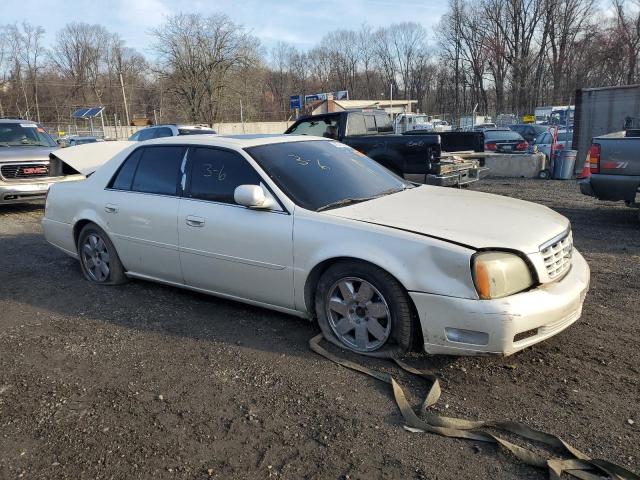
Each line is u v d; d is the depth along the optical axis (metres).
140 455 2.76
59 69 79.12
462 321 3.25
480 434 2.81
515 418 2.99
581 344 3.86
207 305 4.82
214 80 49.34
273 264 4.03
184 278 4.70
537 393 3.23
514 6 62.03
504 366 3.55
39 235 8.25
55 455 2.78
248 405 3.18
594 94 14.59
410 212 3.86
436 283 3.32
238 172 4.33
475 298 3.22
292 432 2.91
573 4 60.22
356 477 2.55
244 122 53.00
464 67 70.62
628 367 3.52
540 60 62.47
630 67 53.47
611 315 4.39
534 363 3.59
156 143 5.01
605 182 7.59
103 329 4.37
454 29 69.44
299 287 3.94
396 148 9.84
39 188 10.25
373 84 85.38
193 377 3.53
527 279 3.35
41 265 6.38
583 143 14.93
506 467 2.59
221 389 3.37
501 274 3.24
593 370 3.49
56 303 5.02
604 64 56.03
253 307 4.71
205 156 4.58
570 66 61.44
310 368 3.59
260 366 3.64
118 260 5.30
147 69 68.12
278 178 4.17
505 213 3.88
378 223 3.65
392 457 2.68
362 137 10.21
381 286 3.54
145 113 73.94
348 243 3.63
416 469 2.59
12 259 6.70
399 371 3.50
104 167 5.45
